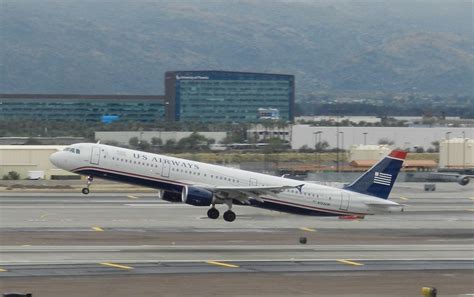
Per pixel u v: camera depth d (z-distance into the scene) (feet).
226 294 623.77
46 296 598.75
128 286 638.94
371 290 651.25
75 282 647.56
